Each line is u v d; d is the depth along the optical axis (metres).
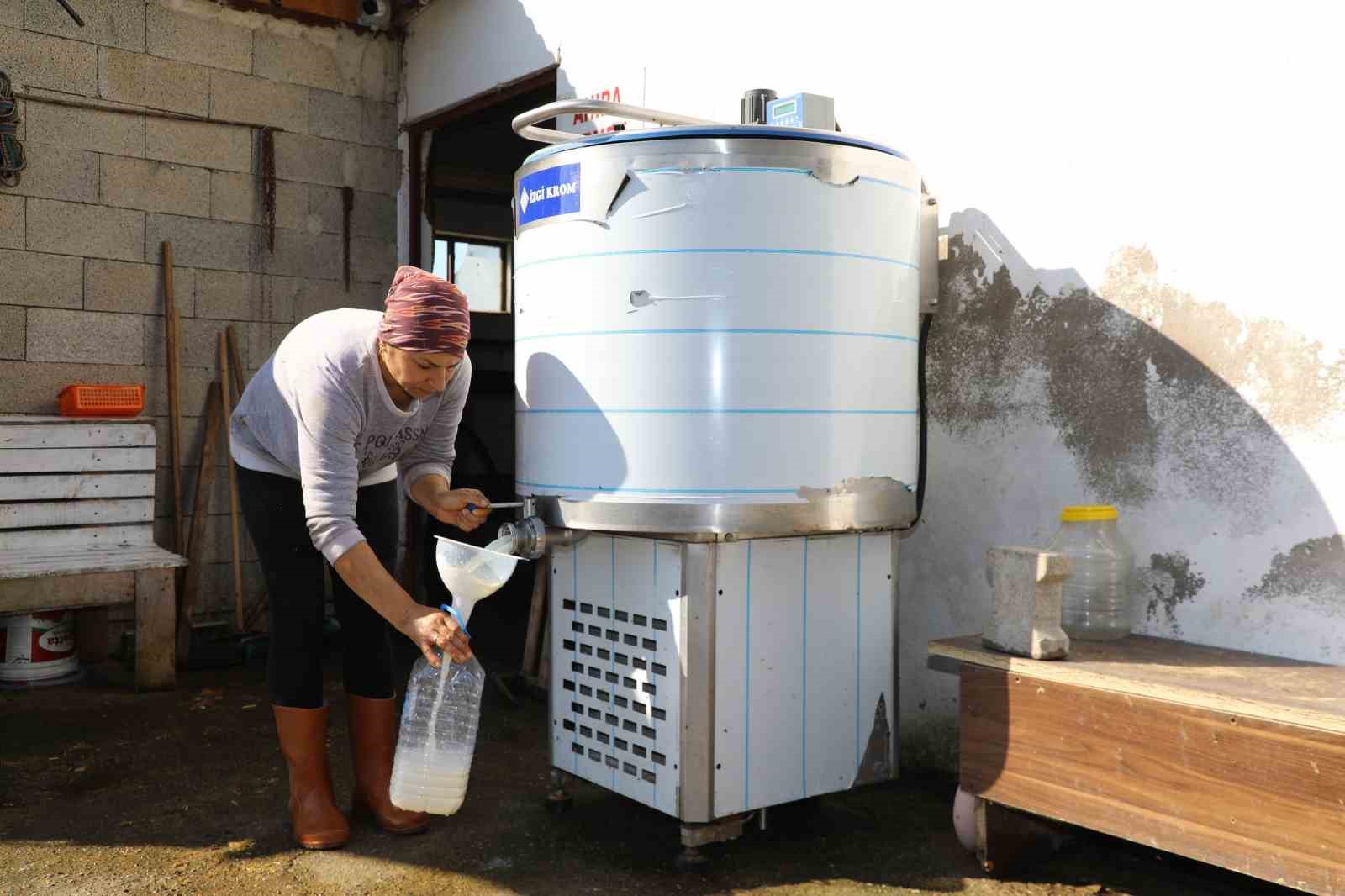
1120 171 2.44
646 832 2.50
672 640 2.22
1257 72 2.19
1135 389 2.43
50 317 4.44
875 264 2.28
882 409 2.32
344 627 2.55
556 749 2.59
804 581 2.32
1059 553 2.14
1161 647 2.24
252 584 4.91
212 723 3.49
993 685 2.15
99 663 4.37
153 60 4.65
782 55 3.23
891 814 2.62
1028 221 2.63
